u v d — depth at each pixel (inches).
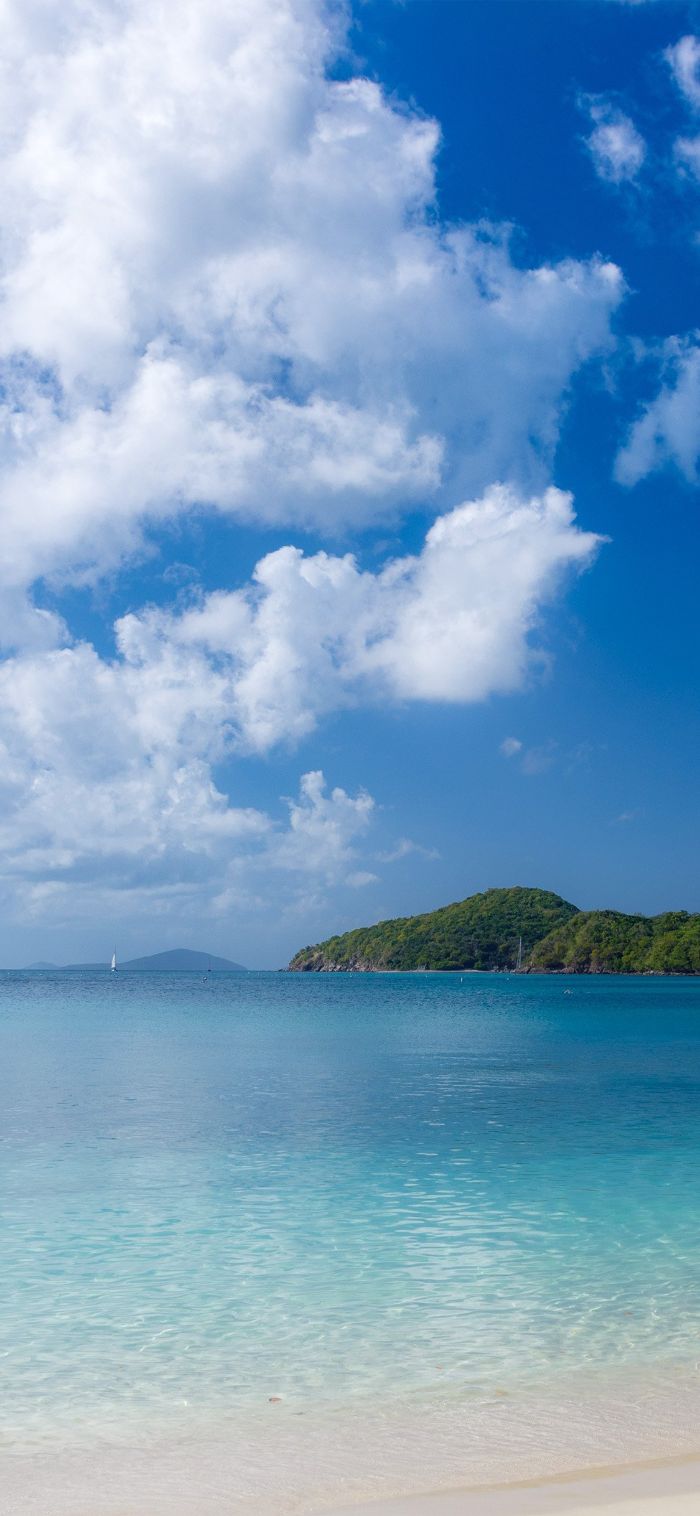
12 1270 530.0
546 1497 285.0
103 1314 466.3
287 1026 2554.1
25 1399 377.7
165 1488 306.8
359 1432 346.6
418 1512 276.7
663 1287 505.0
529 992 5462.6
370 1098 1191.6
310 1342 432.8
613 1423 351.3
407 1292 496.7
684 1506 272.7
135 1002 4160.9
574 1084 1338.6
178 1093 1229.1
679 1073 1472.7
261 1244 577.6
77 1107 1106.1
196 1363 410.6
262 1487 306.0
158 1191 706.2
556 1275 523.8
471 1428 348.5
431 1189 717.3
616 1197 694.5
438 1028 2492.6
